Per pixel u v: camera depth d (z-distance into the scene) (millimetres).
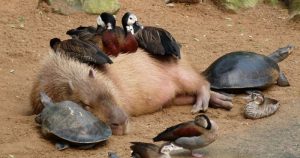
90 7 26141
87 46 17406
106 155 14969
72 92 16453
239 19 27312
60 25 25000
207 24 26531
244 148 15656
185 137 14609
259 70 19203
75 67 16953
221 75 19047
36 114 17172
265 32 26016
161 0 28297
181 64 18906
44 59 17719
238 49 23812
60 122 15273
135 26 18875
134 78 17828
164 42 18531
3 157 14672
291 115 17797
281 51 21641
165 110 18453
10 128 16094
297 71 21641
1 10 25828
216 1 28062
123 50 18266
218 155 15227
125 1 27844
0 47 22609
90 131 15211
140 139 15953
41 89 16922
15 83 19875
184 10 27609
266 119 17562
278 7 28578
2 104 18172
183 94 18828
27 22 24984
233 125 17109
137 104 17781
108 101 16344
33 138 15570
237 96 19141
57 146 15188
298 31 26250
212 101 18438
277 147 15773
